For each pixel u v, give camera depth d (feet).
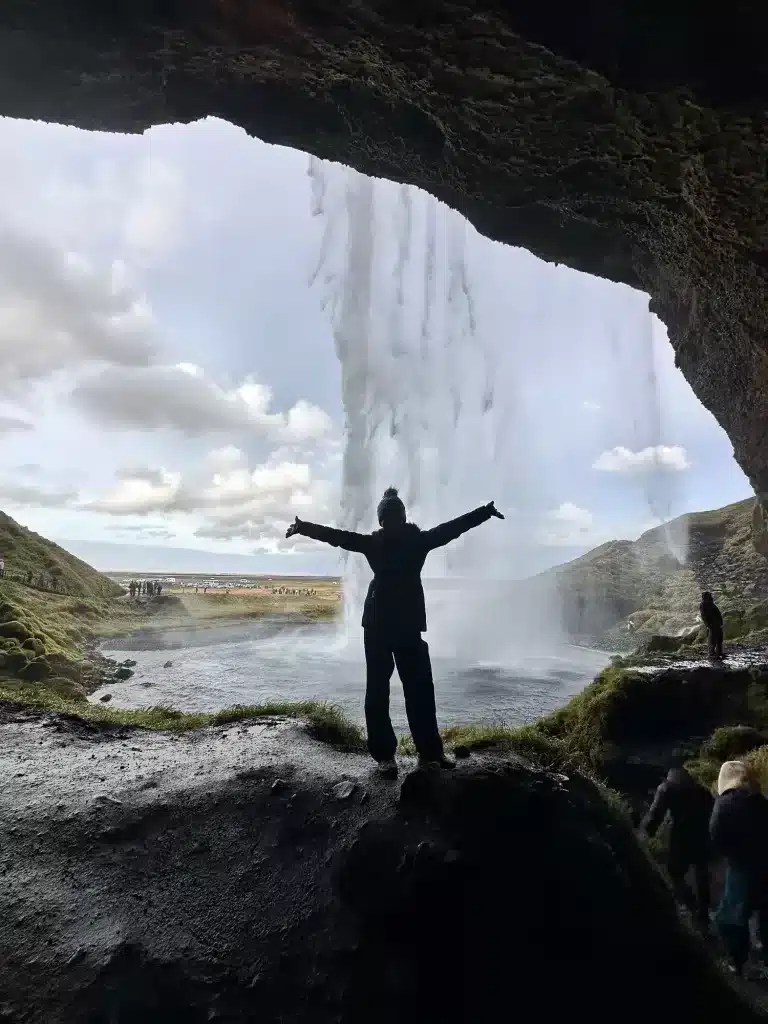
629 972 11.83
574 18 18.94
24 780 18.48
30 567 139.33
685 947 12.89
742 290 38.63
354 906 12.37
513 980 11.25
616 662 47.47
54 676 64.85
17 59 24.68
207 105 30.35
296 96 29.53
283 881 13.26
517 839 13.47
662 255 40.88
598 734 35.35
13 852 14.55
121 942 11.78
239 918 12.41
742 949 14.26
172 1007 10.59
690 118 22.30
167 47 24.06
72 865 14.11
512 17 19.20
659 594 151.94
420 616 15.62
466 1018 10.71
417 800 14.42
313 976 11.18
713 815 15.33
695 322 51.44
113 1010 10.48
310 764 18.51
